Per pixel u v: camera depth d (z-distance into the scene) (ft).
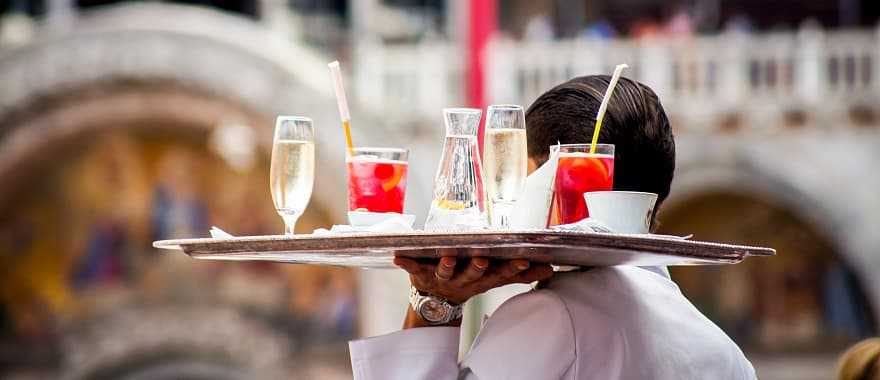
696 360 13.00
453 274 12.56
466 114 13.87
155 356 118.93
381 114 101.96
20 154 109.19
